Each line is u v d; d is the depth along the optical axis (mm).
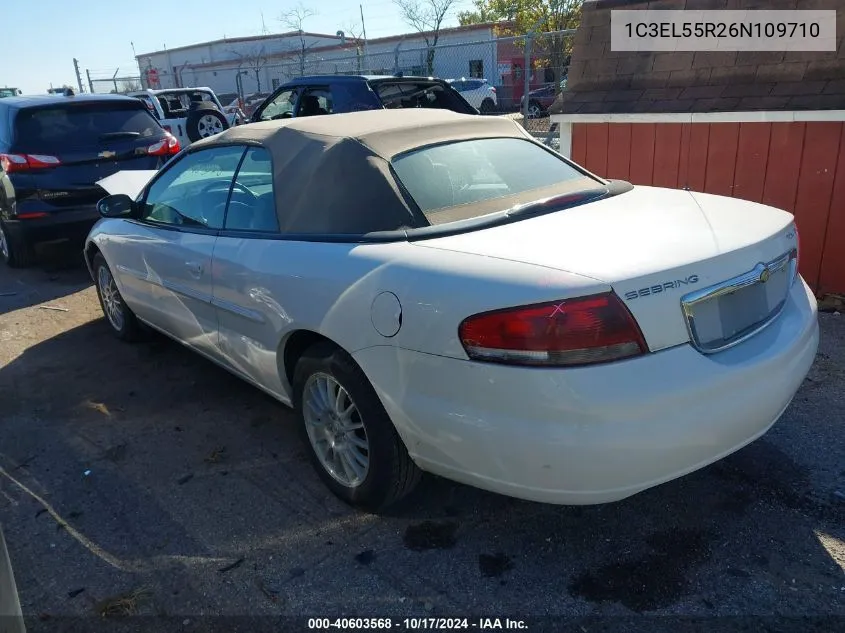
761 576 2445
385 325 2434
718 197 3162
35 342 5137
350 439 2830
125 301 4676
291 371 3127
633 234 2494
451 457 2361
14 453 3508
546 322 2094
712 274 2295
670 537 2670
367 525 2816
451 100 9141
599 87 6180
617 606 2344
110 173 7039
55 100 6969
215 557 2662
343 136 3008
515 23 25062
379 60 29984
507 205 2941
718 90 5504
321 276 2689
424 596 2424
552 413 2098
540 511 2863
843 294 5160
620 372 2090
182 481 3193
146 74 24578
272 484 3141
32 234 6754
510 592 2426
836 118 4875
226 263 3242
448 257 2398
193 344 3904
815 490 2912
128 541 2775
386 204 2766
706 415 2189
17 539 2812
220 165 3580
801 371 2588
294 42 44125
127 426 3750
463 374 2230
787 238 2744
